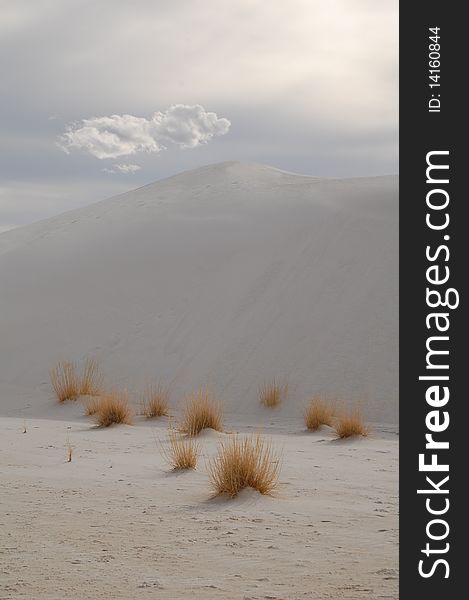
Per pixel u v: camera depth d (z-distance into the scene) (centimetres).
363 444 1270
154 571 523
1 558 556
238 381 1906
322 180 3186
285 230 2478
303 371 1883
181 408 1823
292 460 1080
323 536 630
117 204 3325
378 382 1783
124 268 2514
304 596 464
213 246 2505
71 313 2333
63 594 468
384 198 2538
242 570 527
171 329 2166
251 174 3478
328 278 2181
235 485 786
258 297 2197
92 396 1866
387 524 676
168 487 853
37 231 3247
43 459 1062
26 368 2119
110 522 674
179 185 3409
